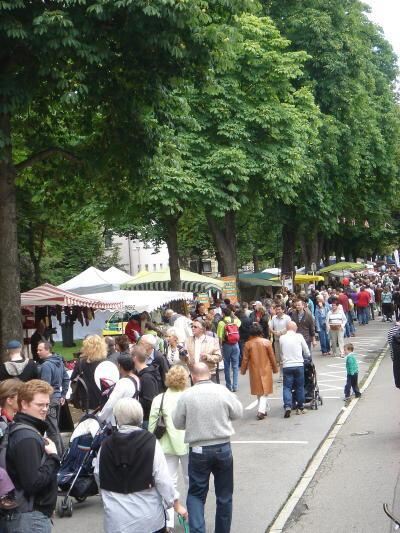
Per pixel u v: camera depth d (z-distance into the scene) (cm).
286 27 3622
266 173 2781
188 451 773
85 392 971
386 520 785
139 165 1565
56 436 1073
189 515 703
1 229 1344
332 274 5650
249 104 2814
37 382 556
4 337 1331
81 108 1546
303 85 3562
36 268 3434
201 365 735
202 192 2542
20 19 1242
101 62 1302
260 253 6612
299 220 3797
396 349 1135
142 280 3058
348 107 3712
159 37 1271
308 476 1003
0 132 1273
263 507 862
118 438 577
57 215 2045
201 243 5394
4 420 620
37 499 531
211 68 1430
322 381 1995
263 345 1473
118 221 2703
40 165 1684
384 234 6297
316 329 2733
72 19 1241
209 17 1291
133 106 1456
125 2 1205
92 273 3056
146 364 1029
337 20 3747
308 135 3169
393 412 1456
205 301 2895
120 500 569
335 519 804
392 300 4088
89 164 1578
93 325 3331
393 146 4472
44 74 1259
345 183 3912
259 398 1470
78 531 809
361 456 1094
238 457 1138
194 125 1641
